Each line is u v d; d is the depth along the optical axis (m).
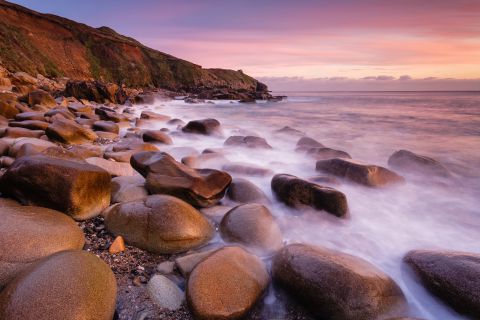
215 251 2.94
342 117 19.58
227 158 7.13
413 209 5.16
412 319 2.36
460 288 2.65
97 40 53.62
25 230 2.76
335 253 3.06
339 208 4.34
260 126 15.29
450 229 4.50
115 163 5.43
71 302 2.09
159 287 2.75
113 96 25.72
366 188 5.60
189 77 65.50
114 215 3.73
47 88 27.55
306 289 2.65
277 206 4.74
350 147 10.24
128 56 56.81
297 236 4.04
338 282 2.58
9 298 2.05
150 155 5.05
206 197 4.40
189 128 10.55
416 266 3.06
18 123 8.02
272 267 3.03
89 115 12.01
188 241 3.47
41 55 39.59
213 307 2.41
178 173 4.53
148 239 3.42
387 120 17.48
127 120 13.46
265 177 5.80
